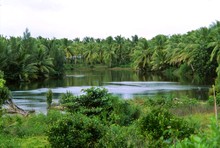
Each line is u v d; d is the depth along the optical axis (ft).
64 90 148.05
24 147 39.83
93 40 460.96
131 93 132.46
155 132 31.22
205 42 204.74
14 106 79.71
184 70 226.99
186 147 11.75
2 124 48.11
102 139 29.99
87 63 370.94
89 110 53.62
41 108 93.66
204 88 148.97
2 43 203.10
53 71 235.40
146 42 306.76
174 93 130.72
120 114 53.06
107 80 208.44
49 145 37.99
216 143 11.68
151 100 85.15
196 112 69.51
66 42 374.63
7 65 197.47
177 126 31.42
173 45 263.90
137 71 303.89
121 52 371.97
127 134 29.60
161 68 279.49
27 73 203.10
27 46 228.22
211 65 196.85
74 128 36.01
